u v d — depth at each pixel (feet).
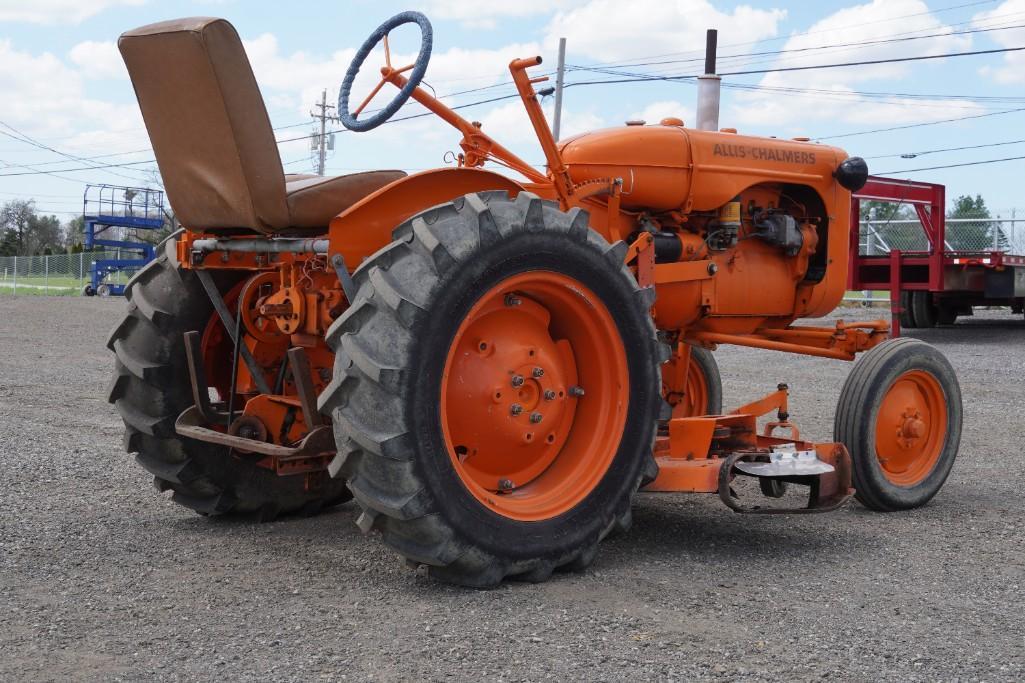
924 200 51.55
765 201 17.90
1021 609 11.39
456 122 14.14
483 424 12.42
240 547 13.82
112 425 24.29
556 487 12.78
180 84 12.61
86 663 9.32
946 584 12.39
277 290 14.39
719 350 47.44
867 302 74.74
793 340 18.63
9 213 257.14
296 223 13.12
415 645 9.89
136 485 17.63
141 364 14.47
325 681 8.95
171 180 13.46
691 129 16.63
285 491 15.57
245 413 14.14
